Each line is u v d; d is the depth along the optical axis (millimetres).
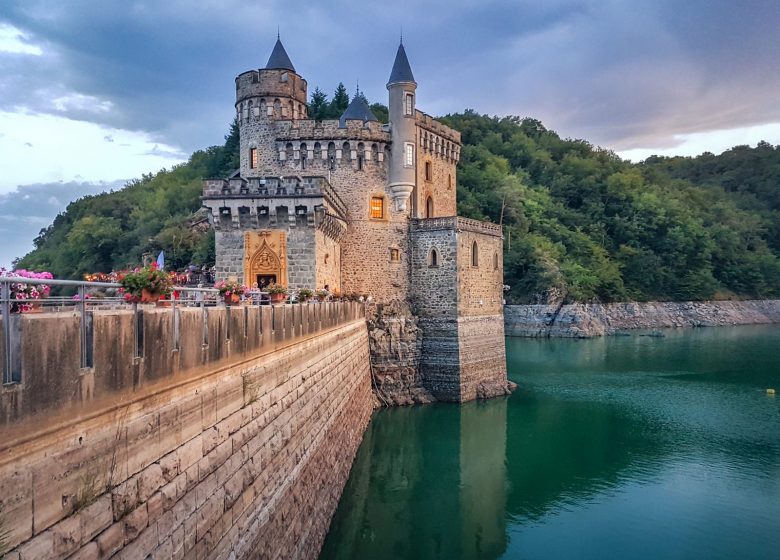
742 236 164500
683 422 45844
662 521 28234
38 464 7316
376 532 26812
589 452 38562
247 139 52094
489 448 39188
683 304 131250
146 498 9766
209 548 12031
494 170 125375
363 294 49812
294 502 18906
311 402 23281
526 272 110312
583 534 26859
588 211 142125
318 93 95500
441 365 51281
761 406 51219
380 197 52562
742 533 27031
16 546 6883
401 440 41094
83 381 8234
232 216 37594
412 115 53031
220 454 13086
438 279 51594
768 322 136625
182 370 11367
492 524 27672
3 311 6883
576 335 103188
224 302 16406
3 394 6730
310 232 37875
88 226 103062
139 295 10305
